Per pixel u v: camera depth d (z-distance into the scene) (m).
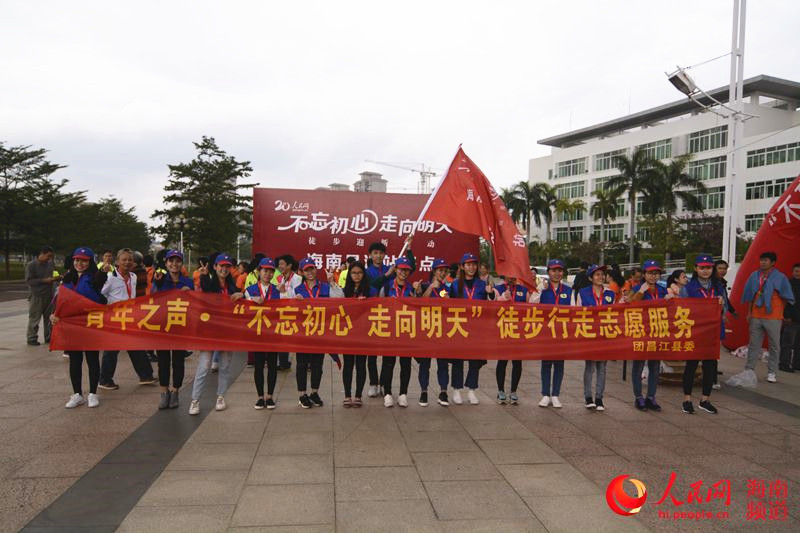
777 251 9.62
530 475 4.33
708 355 6.27
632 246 44.50
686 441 5.26
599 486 4.15
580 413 6.20
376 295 6.41
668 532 3.48
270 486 4.00
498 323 6.19
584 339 6.21
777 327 7.81
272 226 10.77
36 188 42.78
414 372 8.65
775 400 7.01
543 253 56.56
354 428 5.45
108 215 62.09
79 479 4.06
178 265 6.25
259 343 5.95
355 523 3.47
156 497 3.78
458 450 4.87
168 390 6.01
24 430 5.18
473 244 10.96
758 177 46.03
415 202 10.99
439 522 3.52
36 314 9.95
